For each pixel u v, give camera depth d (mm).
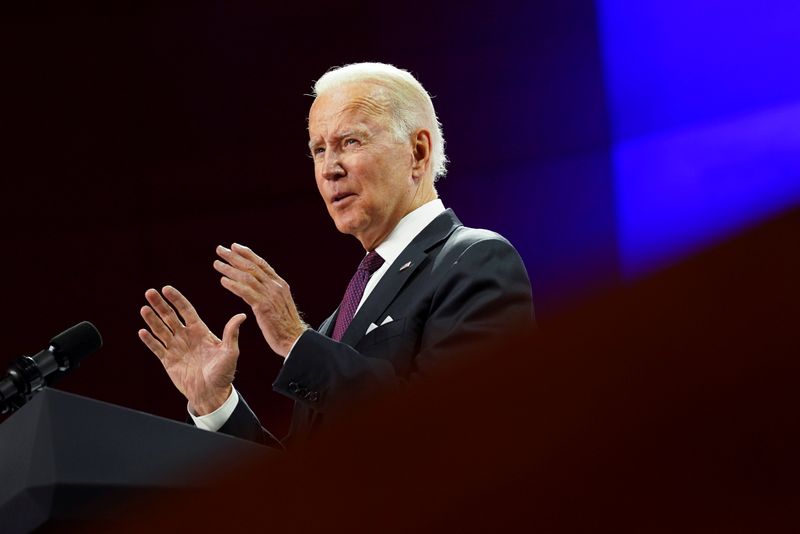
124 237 9055
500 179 8758
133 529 1755
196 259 9016
